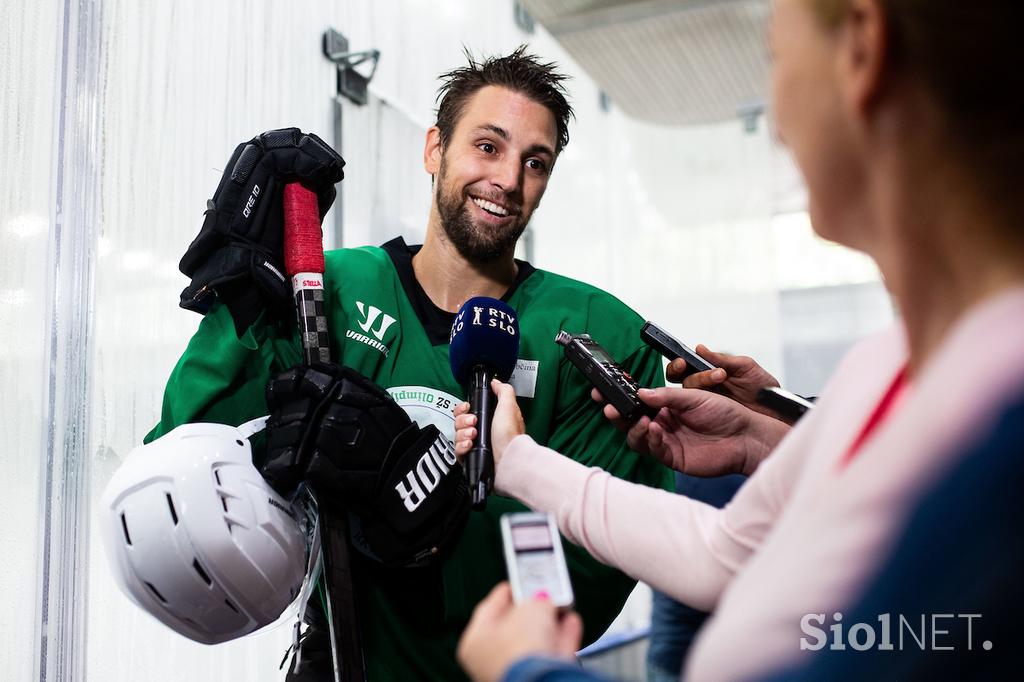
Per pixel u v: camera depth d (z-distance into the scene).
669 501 0.81
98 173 1.96
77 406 1.88
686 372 1.33
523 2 5.07
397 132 3.05
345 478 1.16
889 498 0.32
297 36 2.66
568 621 0.48
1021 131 0.36
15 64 1.90
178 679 2.14
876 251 0.44
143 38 2.22
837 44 0.42
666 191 6.58
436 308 1.48
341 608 1.15
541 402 1.38
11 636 1.80
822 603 0.33
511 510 1.32
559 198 4.91
